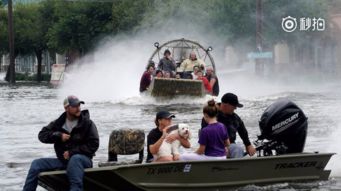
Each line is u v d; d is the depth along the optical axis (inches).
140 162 698.8
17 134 1251.2
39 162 652.1
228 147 707.4
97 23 4269.2
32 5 5315.0
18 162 909.2
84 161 634.2
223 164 665.0
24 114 1713.8
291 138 729.0
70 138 644.7
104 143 1073.5
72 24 4315.9
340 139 1080.2
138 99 2005.4
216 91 1991.9
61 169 651.5
